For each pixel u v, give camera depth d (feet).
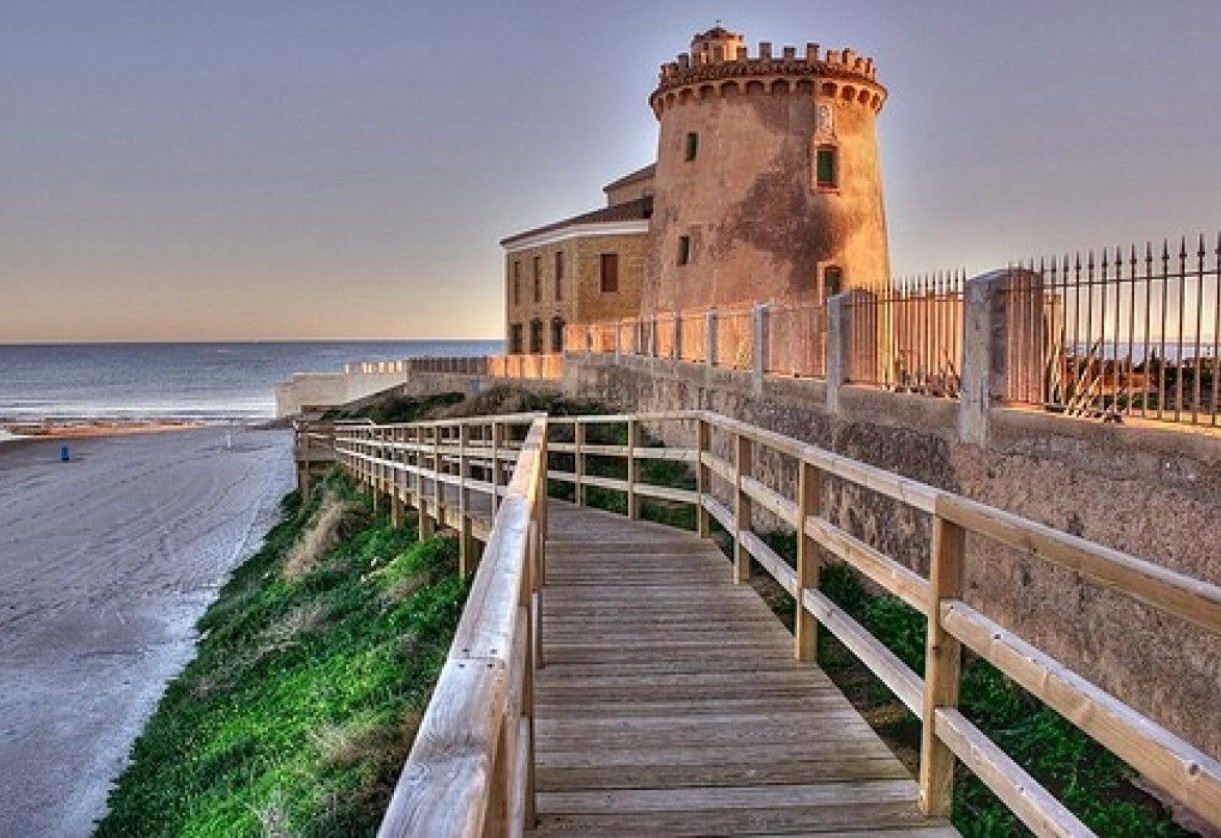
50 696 49.29
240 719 38.14
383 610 43.16
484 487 43.34
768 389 41.39
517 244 151.43
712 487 49.19
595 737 17.71
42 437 215.31
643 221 128.26
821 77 96.17
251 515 105.19
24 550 88.74
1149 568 9.19
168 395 443.32
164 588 72.38
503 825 8.35
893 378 30.27
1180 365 18.08
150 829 32.22
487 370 127.75
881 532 30.19
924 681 15.06
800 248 95.96
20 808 36.94
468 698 6.42
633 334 74.64
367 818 23.12
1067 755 18.25
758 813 14.92
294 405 234.99
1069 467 20.63
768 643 23.00
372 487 72.49
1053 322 22.41
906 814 14.85
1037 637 21.81
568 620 24.93
